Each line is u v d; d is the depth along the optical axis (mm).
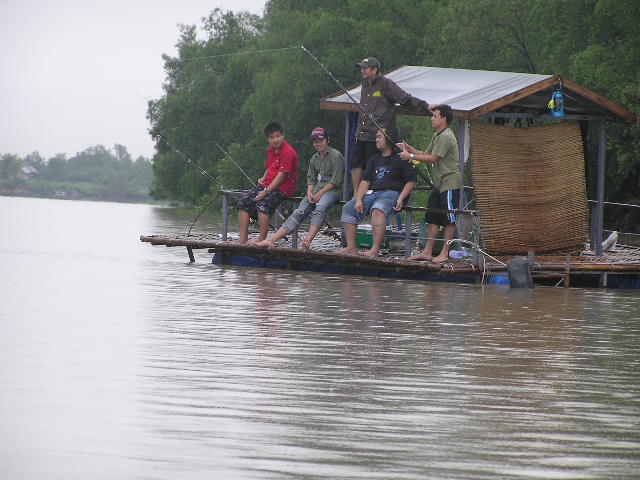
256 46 139375
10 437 11633
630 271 32375
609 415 13445
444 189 31797
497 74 35562
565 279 31859
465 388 14922
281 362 16547
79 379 14797
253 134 128125
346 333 19938
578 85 32812
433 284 30906
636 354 18594
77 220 84938
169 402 13461
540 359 17703
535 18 73312
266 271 34062
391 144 32219
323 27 105000
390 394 14328
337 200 34375
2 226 69688
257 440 11695
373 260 31609
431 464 10945
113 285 28422
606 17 67562
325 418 12805
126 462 10766
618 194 72375
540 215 33438
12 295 25391
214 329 19984
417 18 103875
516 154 33062
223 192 37000
